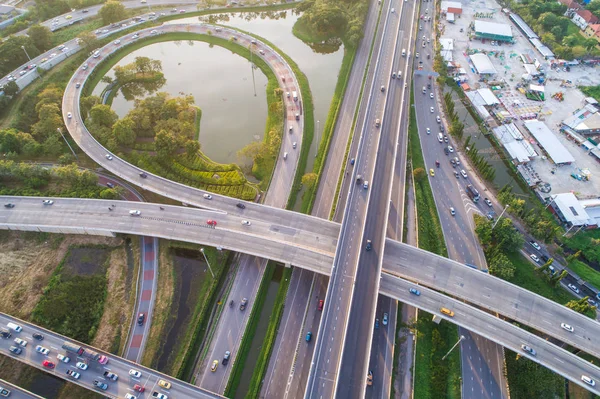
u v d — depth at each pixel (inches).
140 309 6584.6
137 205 7741.1
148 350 6107.3
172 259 7293.3
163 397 5378.9
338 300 6146.7
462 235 7711.6
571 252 7632.9
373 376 5846.5
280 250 6943.9
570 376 5506.9
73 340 5969.5
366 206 7381.9
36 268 7066.9
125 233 7421.3
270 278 7096.5
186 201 7834.6
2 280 6884.8
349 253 6732.3
